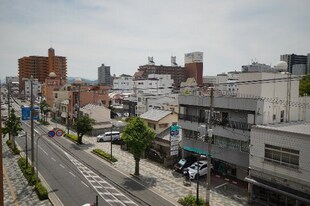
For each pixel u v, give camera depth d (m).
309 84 50.16
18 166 36.53
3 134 45.38
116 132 52.88
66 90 82.19
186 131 36.09
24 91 128.25
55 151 44.78
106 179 31.64
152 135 32.59
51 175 32.62
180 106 36.47
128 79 135.25
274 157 23.66
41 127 67.94
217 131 31.61
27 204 24.81
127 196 26.78
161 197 26.69
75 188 28.62
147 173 34.00
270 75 30.72
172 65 155.62
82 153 43.78
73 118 68.00
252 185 25.25
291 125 27.72
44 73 140.12
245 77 31.66
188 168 32.84
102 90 80.94
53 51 141.50
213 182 31.19
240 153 29.12
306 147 21.28
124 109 90.06
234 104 29.67
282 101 31.67
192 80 110.56
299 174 21.73
